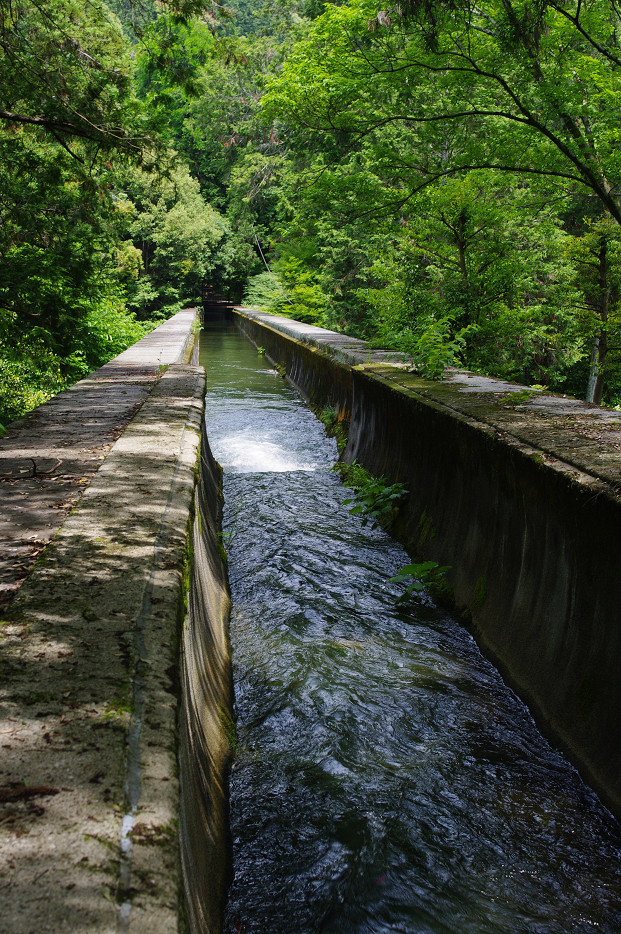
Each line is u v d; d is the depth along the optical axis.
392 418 7.80
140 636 2.20
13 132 11.41
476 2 9.39
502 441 4.55
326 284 28.45
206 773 2.94
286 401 15.90
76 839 1.37
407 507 7.03
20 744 1.64
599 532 3.42
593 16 9.68
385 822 3.22
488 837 3.15
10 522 3.36
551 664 3.94
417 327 12.19
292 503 8.30
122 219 13.16
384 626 5.21
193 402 6.82
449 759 3.69
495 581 4.86
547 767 3.62
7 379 11.23
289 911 2.71
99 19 12.75
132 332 19.83
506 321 12.78
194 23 10.40
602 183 11.13
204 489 6.55
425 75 9.77
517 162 11.23
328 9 9.46
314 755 3.69
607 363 19.80
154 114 10.62
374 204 11.55
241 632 5.10
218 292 62.00
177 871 1.32
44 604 2.39
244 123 47.66
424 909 2.76
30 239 12.05
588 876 2.95
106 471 4.19
